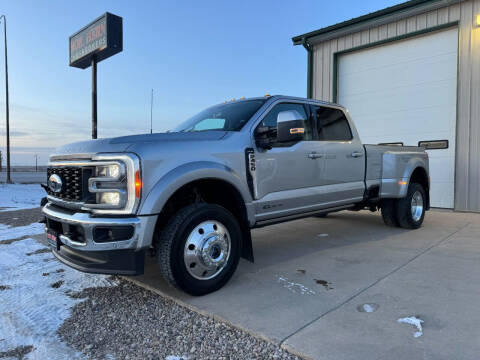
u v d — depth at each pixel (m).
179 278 3.01
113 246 2.79
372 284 3.41
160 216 3.39
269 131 3.86
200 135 3.40
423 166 6.23
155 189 2.90
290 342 2.35
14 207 10.41
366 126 9.87
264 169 3.79
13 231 6.37
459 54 8.01
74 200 3.13
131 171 2.83
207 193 3.71
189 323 2.73
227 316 2.77
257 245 5.16
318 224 6.75
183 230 3.03
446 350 2.21
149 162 2.90
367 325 2.57
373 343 2.32
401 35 8.95
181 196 3.51
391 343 2.31
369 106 9.79
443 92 8.49
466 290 3.19
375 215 7.77
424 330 2.48
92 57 10.63
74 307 3.06
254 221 3.70
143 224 2.82
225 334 2.54
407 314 2.73
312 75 10.76
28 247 5.14
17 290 3.45
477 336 2.38
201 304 3.02
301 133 3.31
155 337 2.53
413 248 4.75
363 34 9.64
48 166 3.66
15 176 37.31
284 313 2.81
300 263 4.19
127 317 2.85
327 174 4.57
